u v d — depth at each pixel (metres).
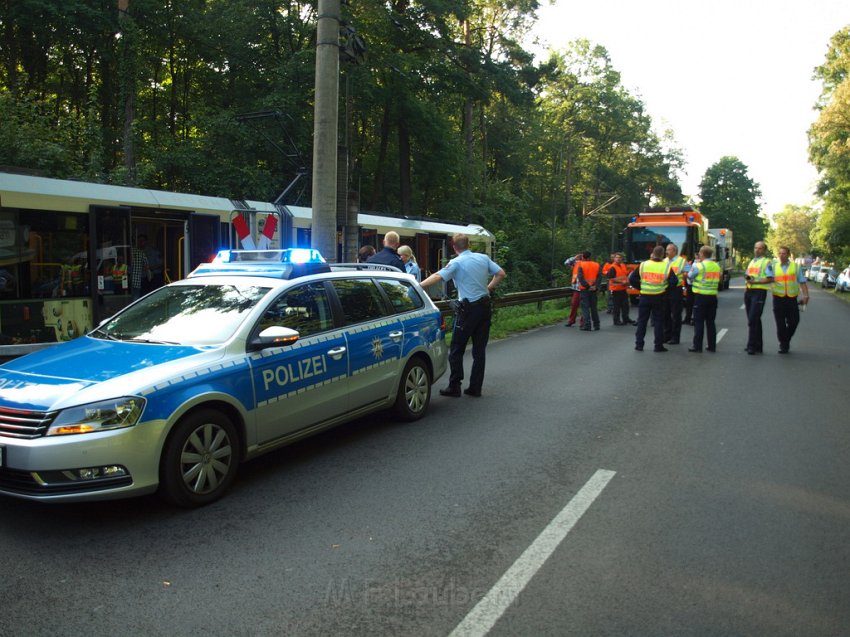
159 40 26.53
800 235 125.75
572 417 7.11
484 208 36.06
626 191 56.22
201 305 5.38
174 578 3.50
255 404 4.91
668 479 5.11
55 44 24.84
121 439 4.06
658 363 10.79
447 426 6.70
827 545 3.93
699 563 3.69
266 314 5.24
